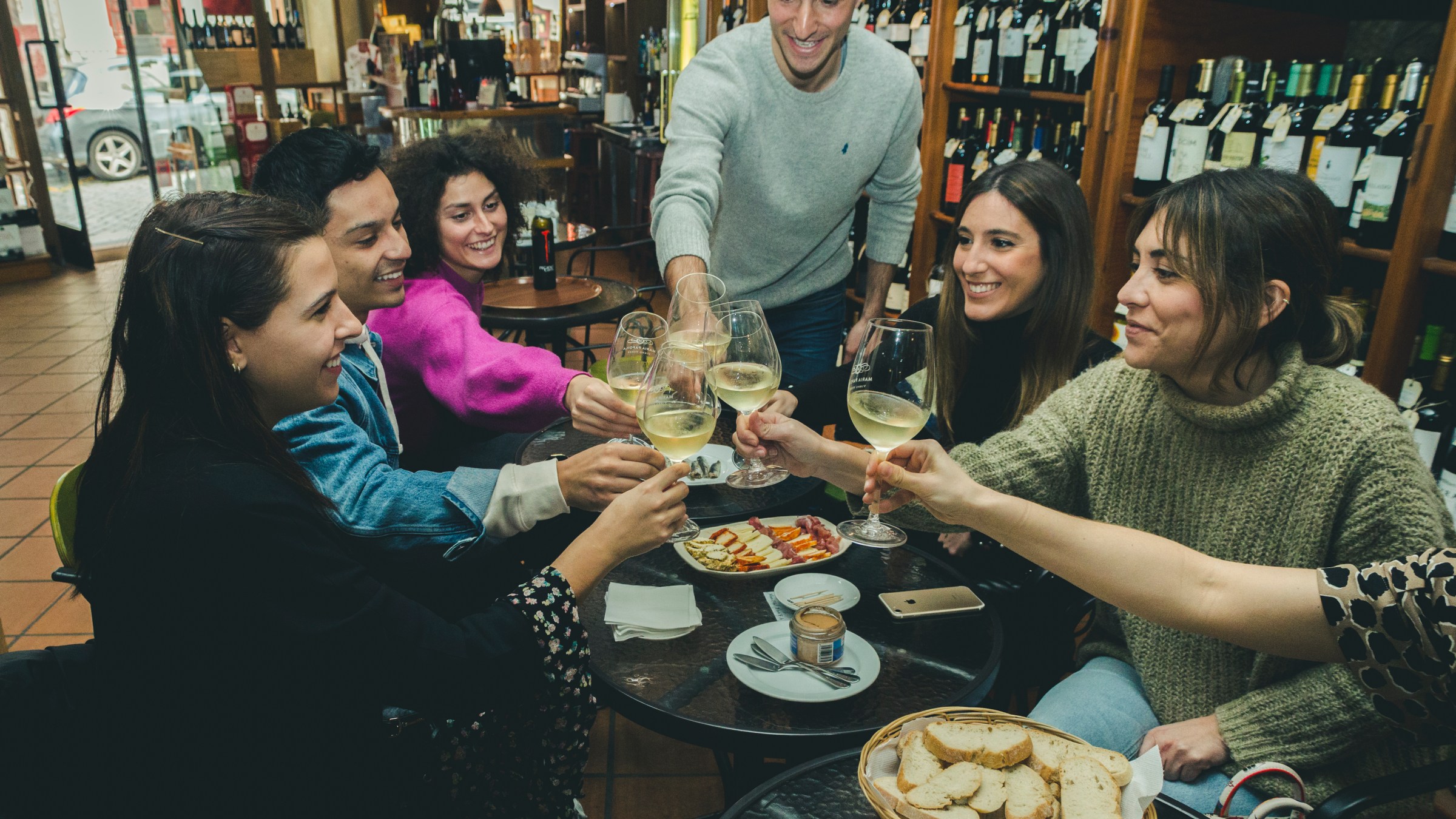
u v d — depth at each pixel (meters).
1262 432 1.11
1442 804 1.70
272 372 0.88
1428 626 0.86
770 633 1.25
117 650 0.83
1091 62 2.44
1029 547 1.00
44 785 0.88
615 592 1.33
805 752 1.06
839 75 2.25
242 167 7.00
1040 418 1.35
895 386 1.18
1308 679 1.07
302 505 0.85
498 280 3.61
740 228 2.44
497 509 1.17
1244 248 1.03
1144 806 0.79
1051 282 1.67
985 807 0.77
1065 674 1.69
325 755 0.88
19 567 2.78
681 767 1.98
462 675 0.89
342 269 1.36
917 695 1.13
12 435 3.77
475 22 7.84
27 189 6.46
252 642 0.82
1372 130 1.80
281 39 8.34
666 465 1.17
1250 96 2.05
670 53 5.60
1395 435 1.03
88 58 6.71
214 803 0.86
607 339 5.02
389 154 2.00
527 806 1.07
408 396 1.81
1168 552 0.96
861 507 1.42
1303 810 0.86
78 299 5.89
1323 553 1.09
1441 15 2.04
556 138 5.61
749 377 1.36
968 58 2.91
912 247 3.20
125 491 0.81
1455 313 1.84
